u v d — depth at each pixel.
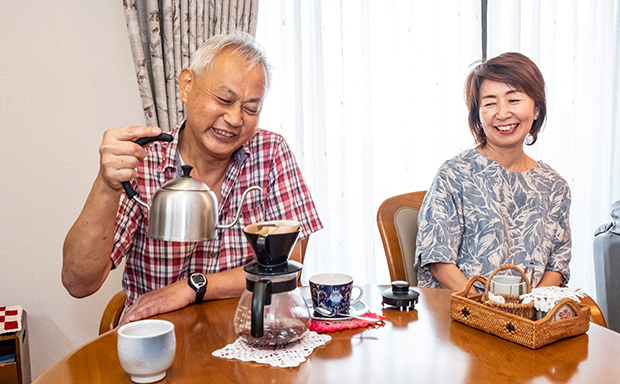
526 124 1.73
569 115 2.97
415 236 1.87
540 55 2.94
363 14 2.62
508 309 1.03
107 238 1.21
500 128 1.74
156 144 1.46
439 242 1.69
